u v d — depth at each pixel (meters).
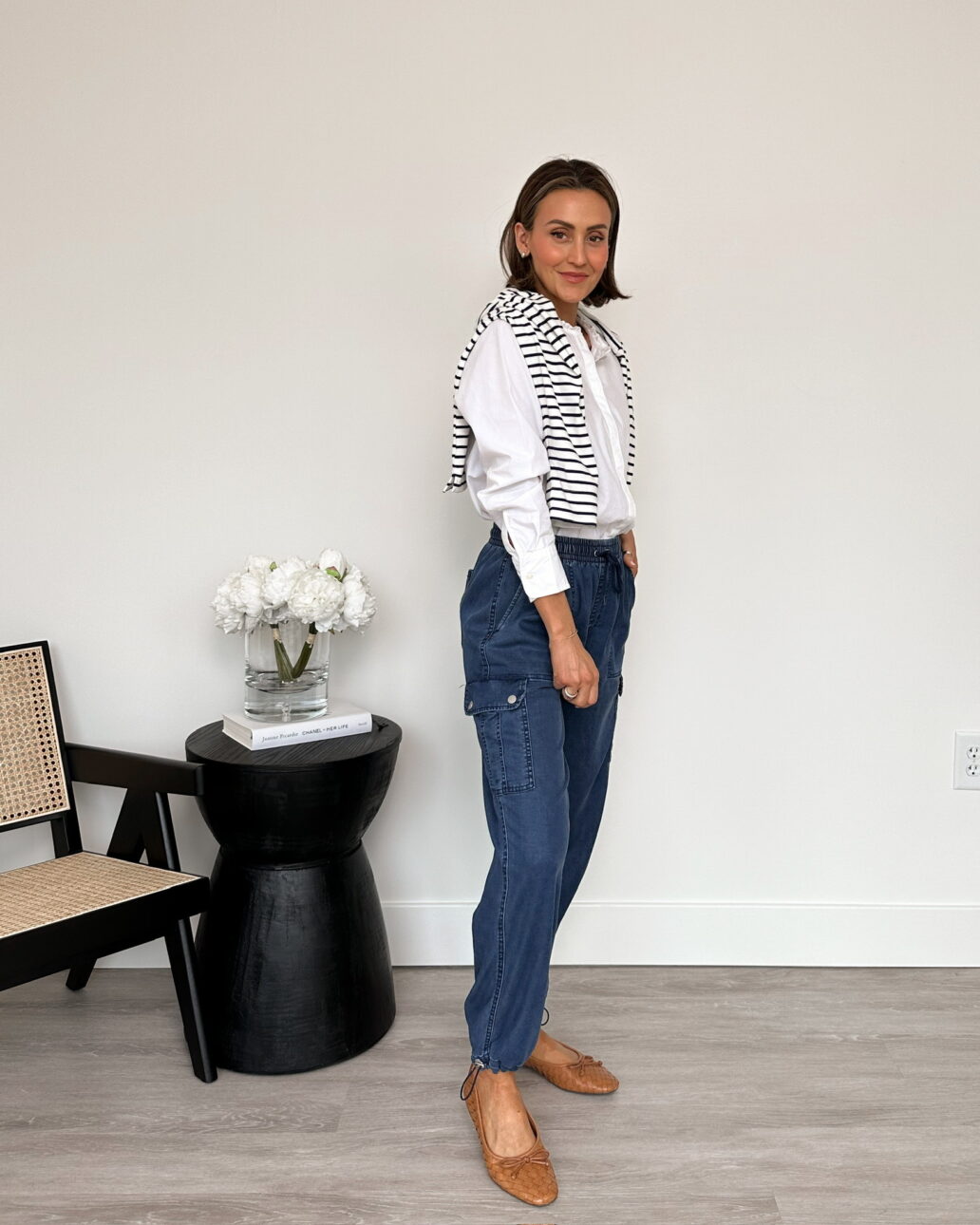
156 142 2.16
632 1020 2.12
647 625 2.29
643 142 2.16
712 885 2.35
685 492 2.25
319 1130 1.77
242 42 2.14
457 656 2.29
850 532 2.26
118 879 1.89
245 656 2.08
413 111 2.15
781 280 2.20
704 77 2.15
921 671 2.30
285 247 2.18
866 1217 1.56
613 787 2.33
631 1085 1.89
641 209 2.18
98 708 2.30
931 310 2.20
